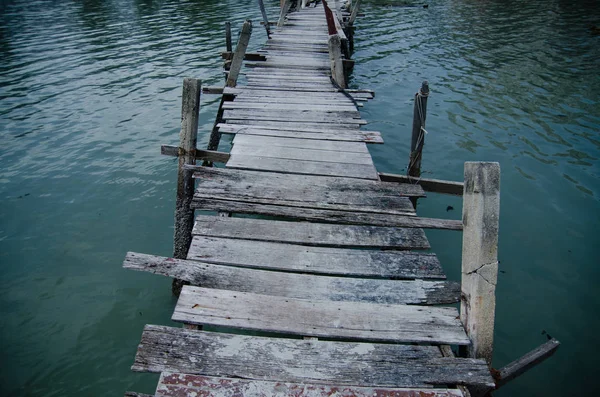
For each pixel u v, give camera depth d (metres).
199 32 20.11
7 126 10.15
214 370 3.09
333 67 9.44
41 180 7.92
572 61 15.10
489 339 3.43
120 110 11.26
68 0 29.95
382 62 15.55
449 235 6.58
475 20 22.95
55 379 4.20
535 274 5.74
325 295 3.83
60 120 10.56
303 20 18.34
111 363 4.38
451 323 3.59
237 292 3.79
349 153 6.38
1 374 4.23
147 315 4.97
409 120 10.76
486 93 12.41
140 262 4.00
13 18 23.70
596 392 4.16
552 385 4.23
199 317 3.50
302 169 5.87
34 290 5.33
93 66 15.02
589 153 8.91
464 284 3.58
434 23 22.33
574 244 6.32
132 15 24.50
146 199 7.36
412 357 3.27
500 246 6.30
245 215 6.65
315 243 4.51
